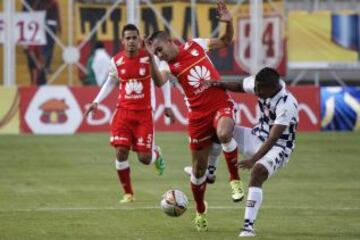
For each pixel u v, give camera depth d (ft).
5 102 267.18
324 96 279.28
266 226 122.52
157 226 122.72
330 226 122.72
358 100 279.90
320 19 309.22
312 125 278.05
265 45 297.53
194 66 121.90
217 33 290.76
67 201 147.23
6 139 251.39
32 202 146.10
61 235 115.55
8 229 120.16
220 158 213.87
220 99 121.49
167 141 246.68
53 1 288.51
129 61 148.05
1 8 288.92
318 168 196.24
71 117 268.82
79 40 288.71
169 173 187.01
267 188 164.86
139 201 147.43
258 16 286.66
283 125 111.65
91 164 200.95
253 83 118.83
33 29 286.87
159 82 127.44
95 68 283.79
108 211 136.26
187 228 120.98
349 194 156.97
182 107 270.46
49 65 290.35
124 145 146.82
